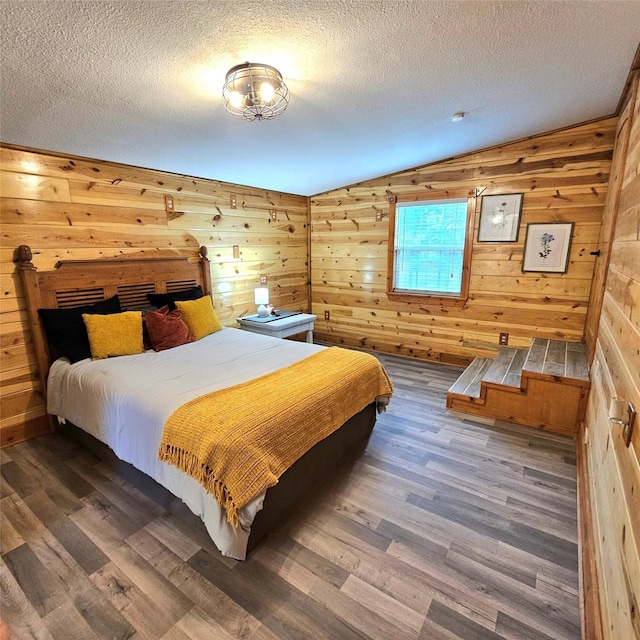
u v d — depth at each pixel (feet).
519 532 5.98
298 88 7.07
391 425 9.54
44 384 8.77
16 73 5.41
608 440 5.27
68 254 9.14
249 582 5.12
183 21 4.77
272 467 5.37
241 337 10.77
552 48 6.25
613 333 6.03
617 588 3.64
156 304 10.73
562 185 11.17
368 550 5.65
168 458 5.61
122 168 10.05
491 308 13.05
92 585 5.10
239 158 10.68
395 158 12.26
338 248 16.40
